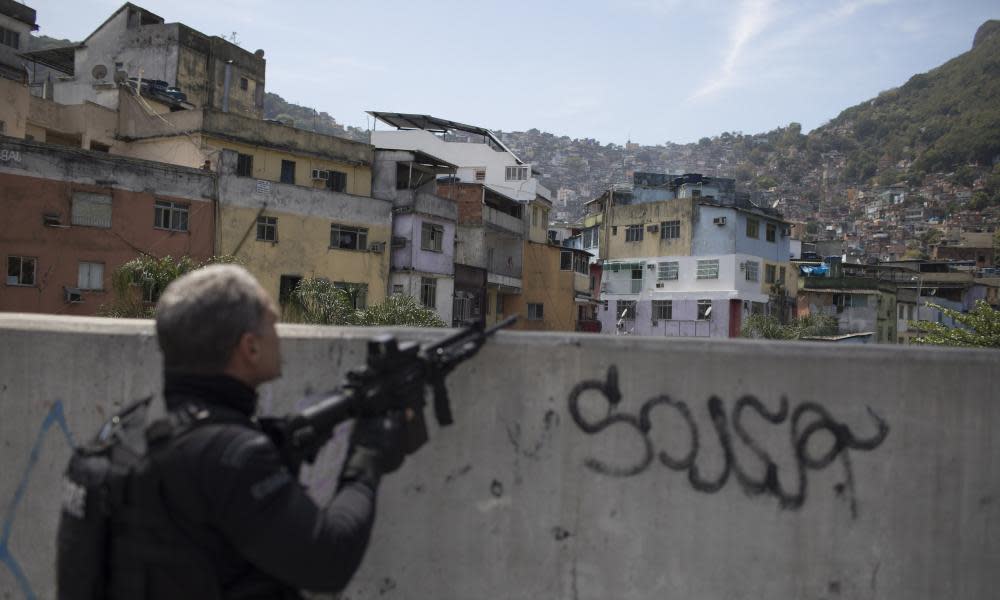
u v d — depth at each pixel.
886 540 2.26
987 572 2.27
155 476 1.41
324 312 28.73
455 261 40.69
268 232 31.39
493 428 2.31
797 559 2.25
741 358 2.26
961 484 2.28
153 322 2.55
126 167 26.92
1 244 24.03
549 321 48.41
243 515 1.38
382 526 2.36
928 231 158.88
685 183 58.41
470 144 57.19
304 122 199.38
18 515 2.63
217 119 33.53
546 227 56.12
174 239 28.19
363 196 34.59
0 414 2.67
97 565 1.45
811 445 2.26
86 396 2.55
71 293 25.33
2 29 37.00
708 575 2.24
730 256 51.00
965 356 2.30
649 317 54.50
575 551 2.28
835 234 150.75
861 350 2.28
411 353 1.80
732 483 2.25
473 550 2.31
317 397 1.98
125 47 45.28
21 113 30.14
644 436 2.26
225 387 1.53
